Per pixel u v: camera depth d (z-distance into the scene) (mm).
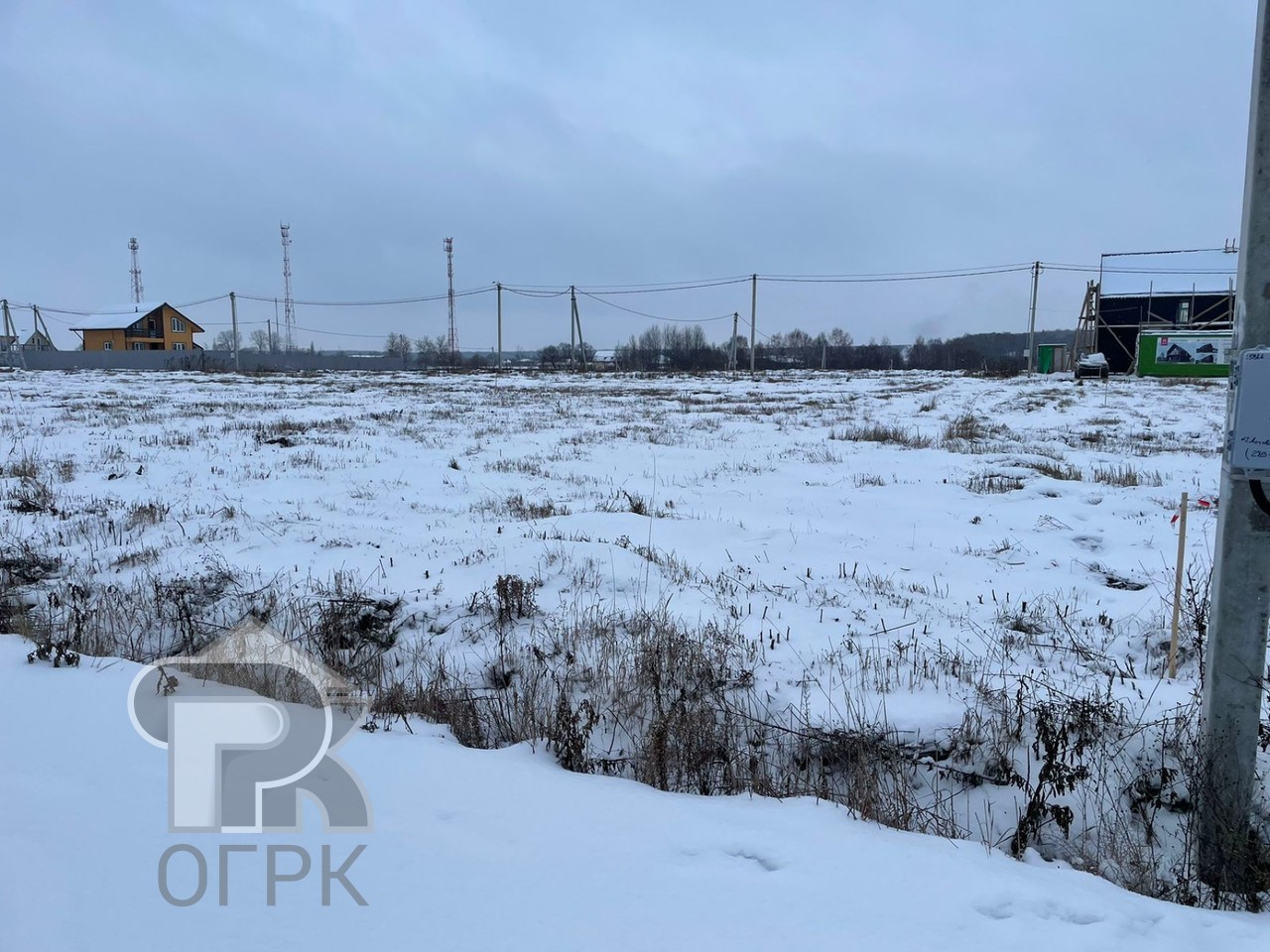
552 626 6887
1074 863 4273
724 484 14578
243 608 7289
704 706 5285
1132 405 31672
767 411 29469
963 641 6906
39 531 10227
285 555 8930
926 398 35938
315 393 38562
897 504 12648
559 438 21094
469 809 3717
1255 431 3602
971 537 10688
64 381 47969
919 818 4445
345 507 12195
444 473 15562
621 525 10797
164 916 2816
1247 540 3719
